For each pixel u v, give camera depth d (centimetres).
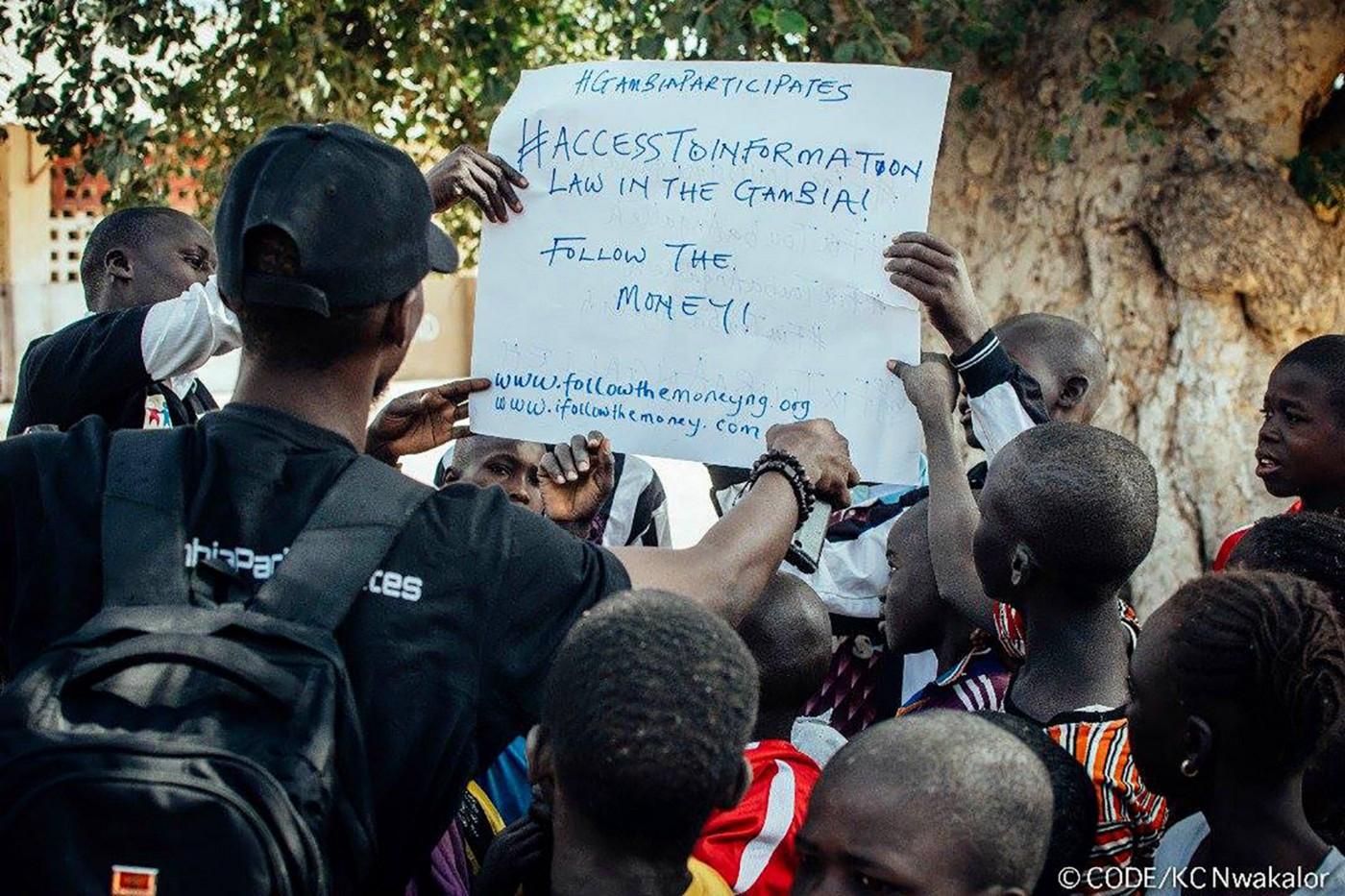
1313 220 633
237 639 175
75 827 162
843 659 389
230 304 197
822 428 251
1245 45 634
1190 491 638
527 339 300
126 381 335
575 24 706
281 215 187
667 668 173
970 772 179
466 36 677
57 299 1634
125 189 684
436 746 181
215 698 171
